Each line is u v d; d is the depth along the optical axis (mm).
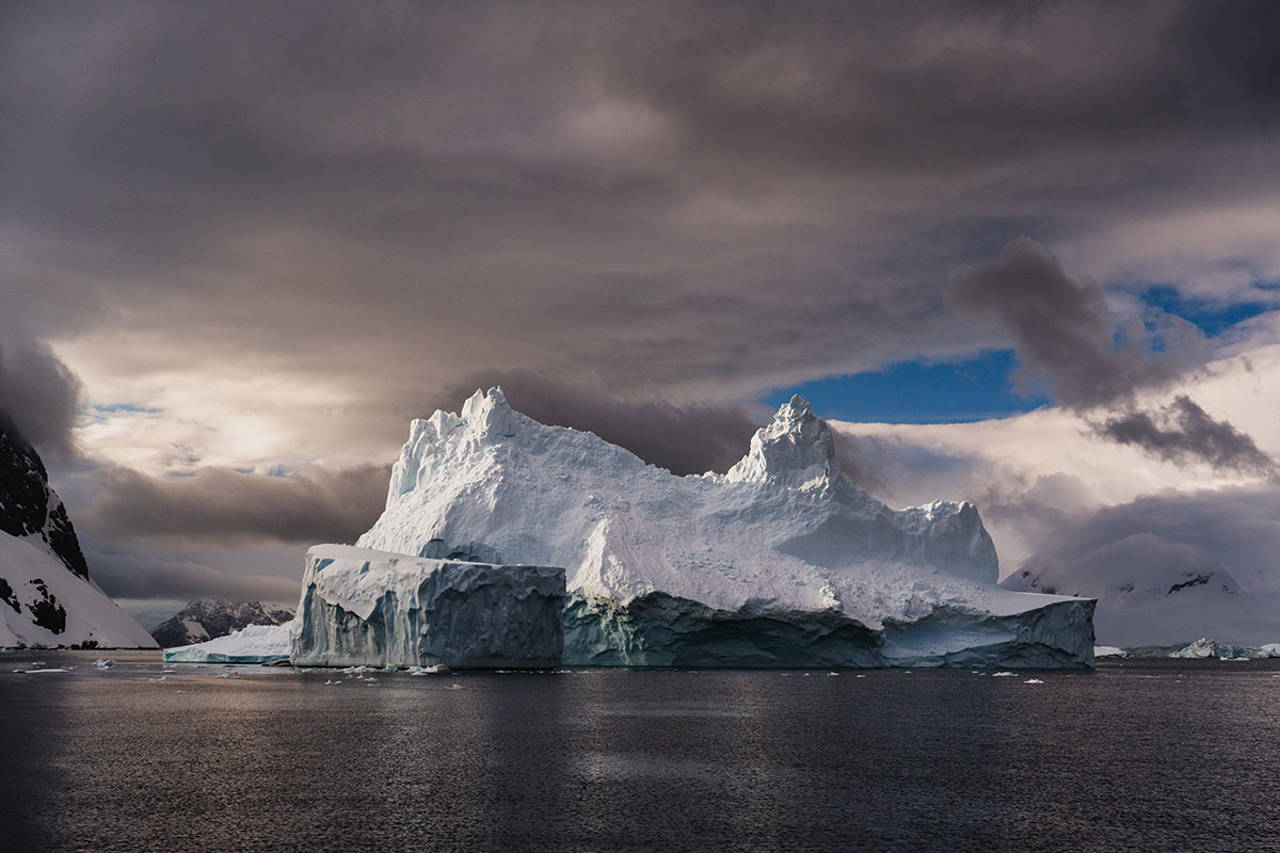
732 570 125125
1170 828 33875
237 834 31609
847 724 60688
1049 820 34875
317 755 46344
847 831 32938
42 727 56875
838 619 121625
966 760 47531
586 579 120125
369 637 107188
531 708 67375
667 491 141875
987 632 132375
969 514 144000
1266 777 43812
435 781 40094
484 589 105062
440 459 146000
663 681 95750
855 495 142000
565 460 143750
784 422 145250
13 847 30125
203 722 59094
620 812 35000
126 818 33625
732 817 34531
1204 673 154000
